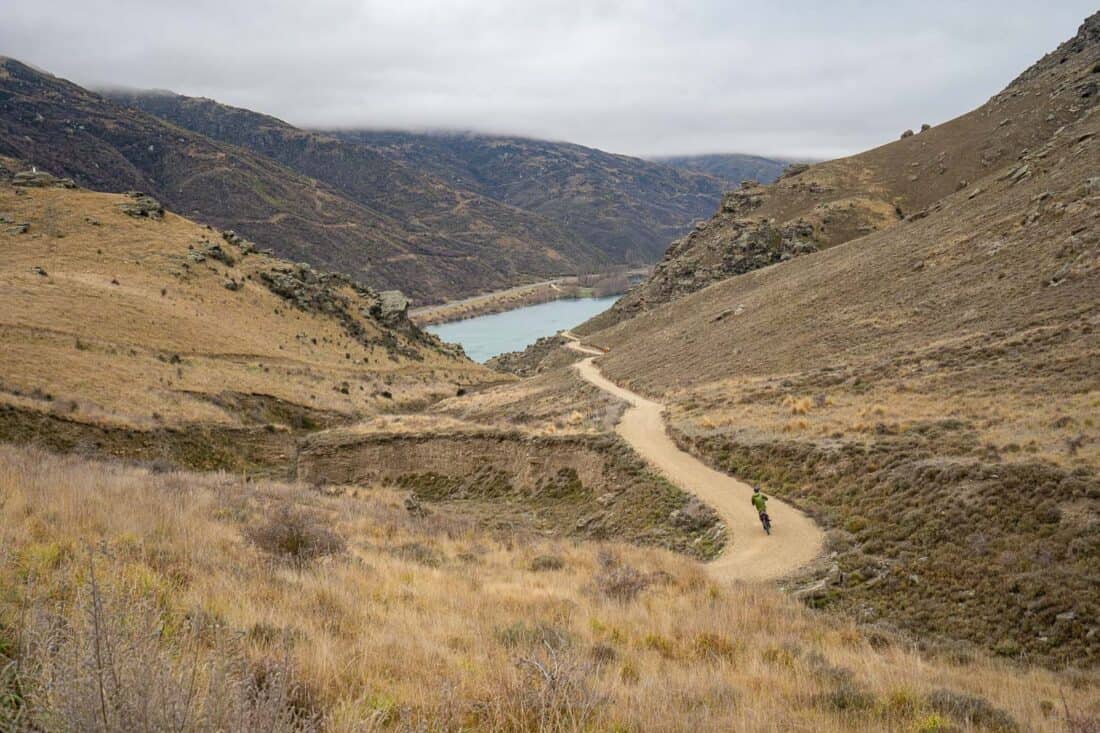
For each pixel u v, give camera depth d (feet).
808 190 523.70
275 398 205.67
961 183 456.86
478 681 21.47
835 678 29.81
